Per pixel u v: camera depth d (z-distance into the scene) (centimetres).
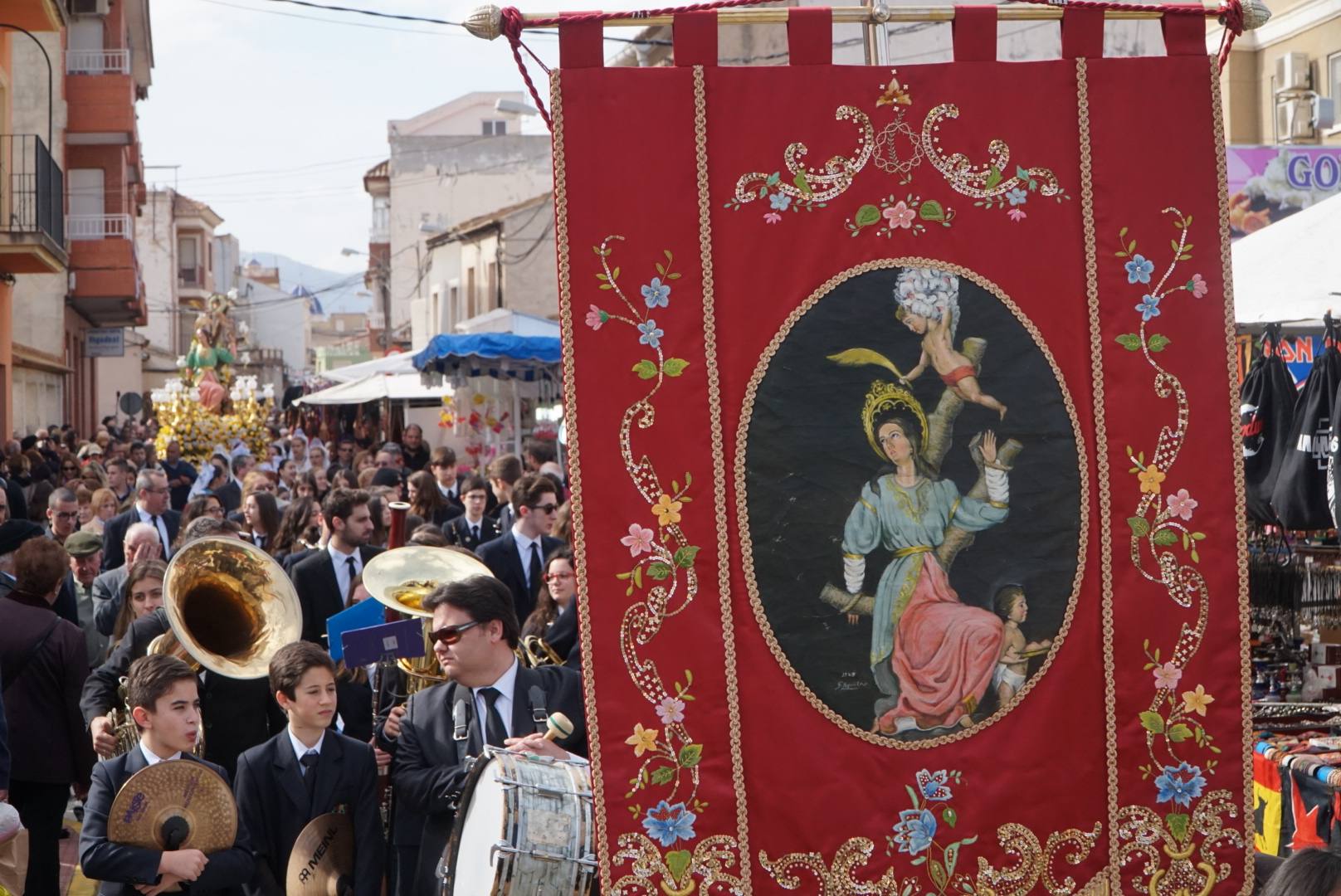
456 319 3834
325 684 527
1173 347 396
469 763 469
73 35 3353
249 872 509
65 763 682
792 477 384
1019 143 394
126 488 1494
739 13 389
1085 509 393
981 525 389
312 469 1727
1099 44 399
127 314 3878
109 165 3359
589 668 376
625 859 374
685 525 380
